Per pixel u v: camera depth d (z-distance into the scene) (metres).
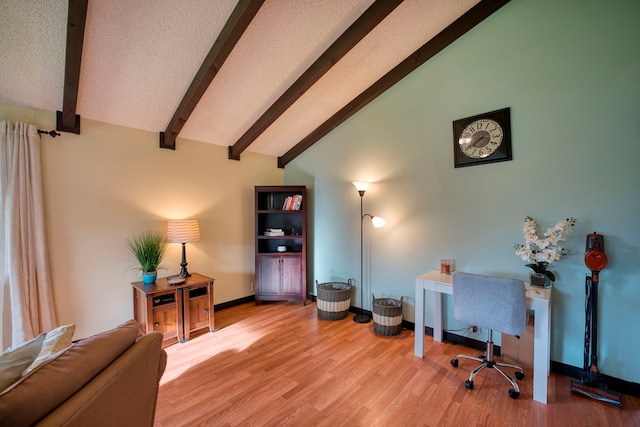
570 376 2.19
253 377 2.18
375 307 2.97
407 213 3.08
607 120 2.04
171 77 2.50
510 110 2.42
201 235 3.55
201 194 3.55
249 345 2.71
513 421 1.72
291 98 2.96
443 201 2.81
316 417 1.76
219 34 2.19
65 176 2.57
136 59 2.25
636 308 1.95
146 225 3.08
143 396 1.16
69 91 2.26
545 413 1.79
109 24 1.95
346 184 3.66
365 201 3.46
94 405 0.84
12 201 2.25
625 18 1.97
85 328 2.68
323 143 3.91
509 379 1.98
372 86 3.25
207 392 1.99
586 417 1.75
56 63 2.14
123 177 2.92
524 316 1.90
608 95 2.03
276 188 3.83
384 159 3.26
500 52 2.47
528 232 2.21
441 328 2.80
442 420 1.73
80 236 2.65
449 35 2.71
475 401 1.90
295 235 3.93
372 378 2.17
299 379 2.15
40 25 1.87
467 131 2.64
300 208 3.87
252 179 4.11
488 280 1.96
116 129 2.88
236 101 3.03
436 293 2.80
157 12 1.95
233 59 2.49
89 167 2.71
